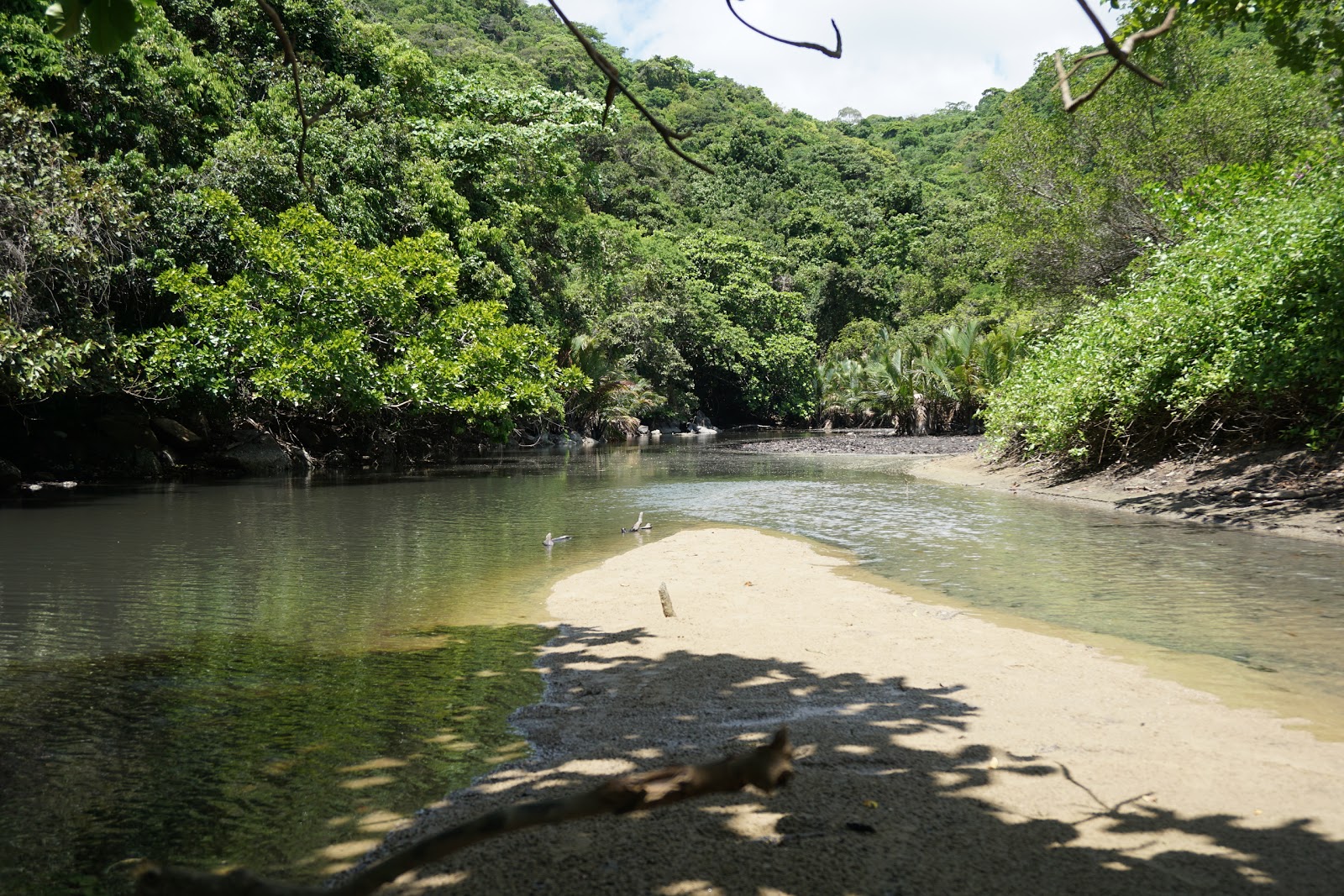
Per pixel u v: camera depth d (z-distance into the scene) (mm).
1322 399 13828
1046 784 4020
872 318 78688
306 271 23891
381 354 27250
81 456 22656
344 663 6379
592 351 45906
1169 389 16484
